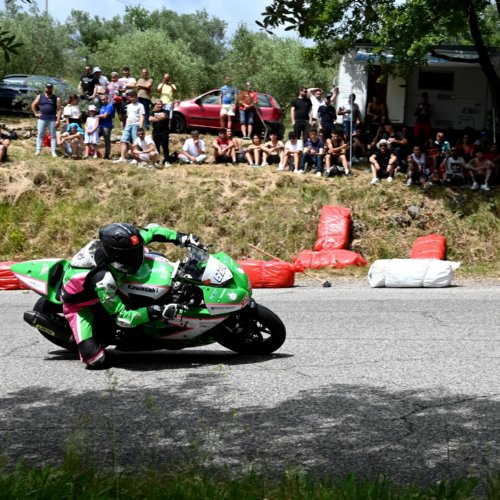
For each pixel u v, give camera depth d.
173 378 7.42
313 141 20.25
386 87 23.16
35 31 36.78
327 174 20.14
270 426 5.92
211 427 5.90
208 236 18.11
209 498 4.19
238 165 21.02
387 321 10.30
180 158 21.02
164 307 7.45
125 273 7.53
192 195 19.00
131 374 7.61
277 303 12.02
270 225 18.30
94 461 5.09
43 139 21.91
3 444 5.62
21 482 4.28
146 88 23.66
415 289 13.59
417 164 19.56
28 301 12.70
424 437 5.65
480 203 19.00
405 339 9.14
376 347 8.71
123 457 5.28
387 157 19.92
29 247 17.78
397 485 4.67
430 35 18.53
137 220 18.41
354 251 17.89
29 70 36.50
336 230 17.72
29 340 9.38
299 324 10.16
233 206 18.88
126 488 4.32
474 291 13.20
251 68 40.69
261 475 4.68
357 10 19.39
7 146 20.00
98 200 18.91
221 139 21.27
